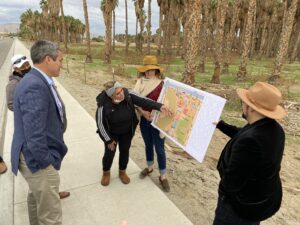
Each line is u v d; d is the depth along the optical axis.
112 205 3.49
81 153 4.94
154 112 3.63
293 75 20.28
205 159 5.45
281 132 1.95
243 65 16.38
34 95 2.17
